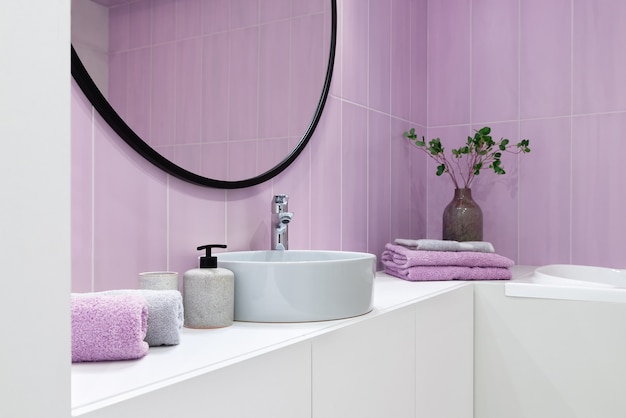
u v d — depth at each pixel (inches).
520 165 94.4
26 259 20.8
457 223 86.8
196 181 50.1
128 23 43.9
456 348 66.2
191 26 49.9
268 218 60.2
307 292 43.3
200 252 51.5
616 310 64.4
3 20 20.1
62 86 22.1
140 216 45.7
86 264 41.3
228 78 54.1
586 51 89.7
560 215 91.3
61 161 22.0
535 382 69.1
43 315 21.4
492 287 71.2
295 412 36.9
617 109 87.4
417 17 97.6
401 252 74.0
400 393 51.5
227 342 37.3
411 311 53.6
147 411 26.6
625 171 86.7
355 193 77.0
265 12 59.1
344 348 42.4
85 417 23.7
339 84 73.5
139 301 33.2
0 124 20.0
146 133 45.4
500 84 96.0
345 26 74.9
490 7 96.9
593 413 65.8
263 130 58.7
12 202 20.4
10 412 20.3
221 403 31.0
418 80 97.7
